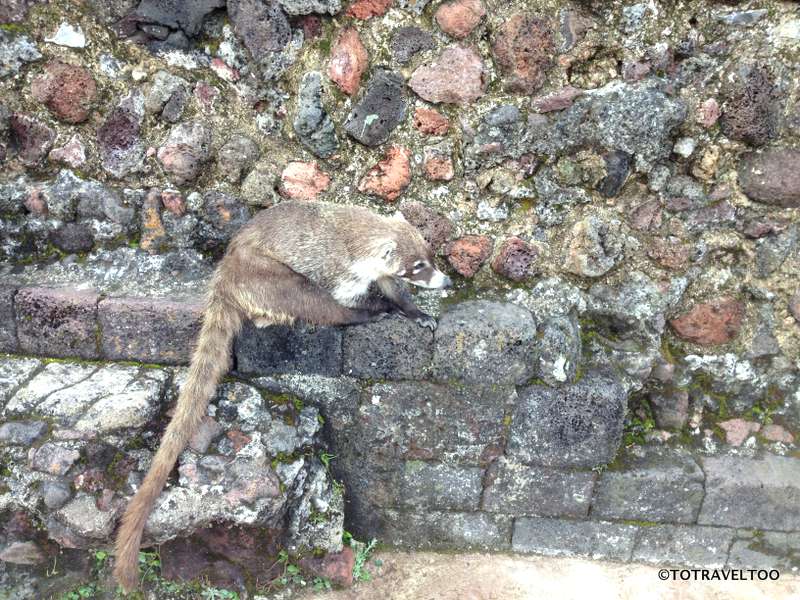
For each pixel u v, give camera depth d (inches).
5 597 55.9
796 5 56.9
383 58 58.6
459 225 61.7
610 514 62.1
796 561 62.6
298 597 59.5
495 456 61.1
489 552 63.3
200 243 62.6
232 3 57.7
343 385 60.3
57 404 54.9
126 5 57.7
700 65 58.2
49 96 59.3
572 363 59.5
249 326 58.9
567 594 60.7
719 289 61.9
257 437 56.7
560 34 57.8
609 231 60.6
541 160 60.2
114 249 62.2
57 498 52.3
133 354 59.0
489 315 59.0
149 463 54.6
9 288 58.6
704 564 63.2
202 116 60.4
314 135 59.4
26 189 60.9
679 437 63.1
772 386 63.2
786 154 59.0
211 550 57.6
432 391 59.7
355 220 57.1
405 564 62.6
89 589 57.3
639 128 58.3
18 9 57.8
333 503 59.7
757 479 60.6
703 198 60.6
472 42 58.2
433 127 59.9
